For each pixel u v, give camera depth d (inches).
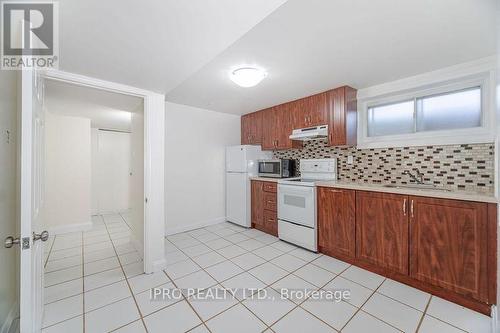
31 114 37.8
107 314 63.4
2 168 47.3
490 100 77.9
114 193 202.7
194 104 139.6
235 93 116.9
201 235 132.8
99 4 40.8
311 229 105.6
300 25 58.1
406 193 76.0
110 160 200.4
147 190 88.2
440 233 69.1
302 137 122.1
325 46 69.2
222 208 162.7
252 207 147.7
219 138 160.6
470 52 73.6
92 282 80.7
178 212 138.7
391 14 53.9
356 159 114.0
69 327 58.1
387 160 102.8
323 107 113.7
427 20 56.4
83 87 79.7
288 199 117.3
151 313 63.8
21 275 36.3
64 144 141.0
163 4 41.2
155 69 70.3
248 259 99.2
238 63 80.6
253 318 61.6
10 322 51.6
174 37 52.6
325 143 127.5
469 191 76.2
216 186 158.9
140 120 107.2
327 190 101.1
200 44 55.8
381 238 83.0
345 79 97.1
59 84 76.9
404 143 97.8
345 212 94.3
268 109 146.9
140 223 106.7
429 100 94.7
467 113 84.9
